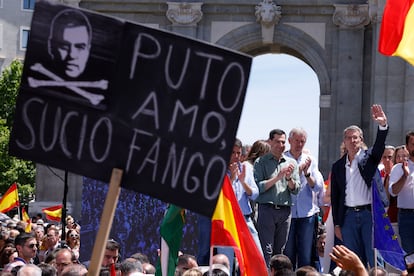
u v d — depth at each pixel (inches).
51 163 534.9
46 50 534.3
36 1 534.3
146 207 1058.7
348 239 999.0
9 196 2003.0
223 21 2783.0
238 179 1043.9
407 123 2475.4
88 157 533.0
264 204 1077.8
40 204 2763.3
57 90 534.9
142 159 530.6
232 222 797.9
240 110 524.7
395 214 1095.6
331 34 2763.3
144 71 531.2
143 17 2800.2
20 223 1491.1
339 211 1002.7
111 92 532.4
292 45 2775.6
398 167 1048.8
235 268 1055.6
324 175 2743.6
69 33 534.0
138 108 531.5
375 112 964.6
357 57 2738.7
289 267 816.9
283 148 1071.6
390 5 896.3
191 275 779.4
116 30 532.7
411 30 895.7
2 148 4554.6
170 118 529.3
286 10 2775.6
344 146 1055.0
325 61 2760.8
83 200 1082.1
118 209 1059.9
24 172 4630.9
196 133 527.8
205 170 526.9
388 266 1125.7
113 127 531.8
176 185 528.1
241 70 524.4
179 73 529.0
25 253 1074.7
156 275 816.3
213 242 797.2
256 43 2797.7
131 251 1059.9
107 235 513.7
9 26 5132.9
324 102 2748.5
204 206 526.9
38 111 535.2
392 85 2502.5
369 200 988.6
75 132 534.3
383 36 898.1
